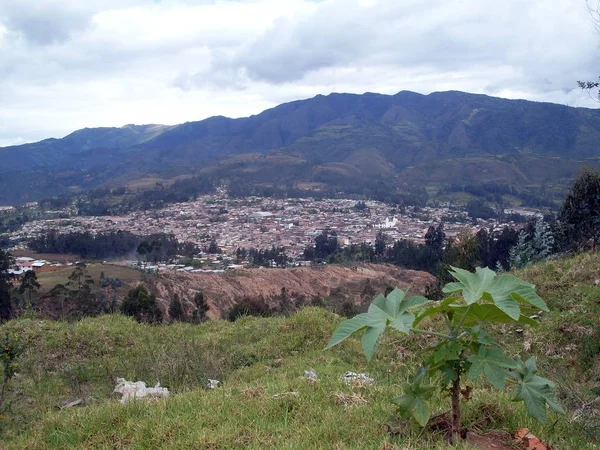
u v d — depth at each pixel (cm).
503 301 256
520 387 290
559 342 656
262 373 686
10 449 432
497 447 336
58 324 849
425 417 302
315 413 427
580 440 360
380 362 697
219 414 436
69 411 496
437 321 753
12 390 620
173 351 748
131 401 484
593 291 732
